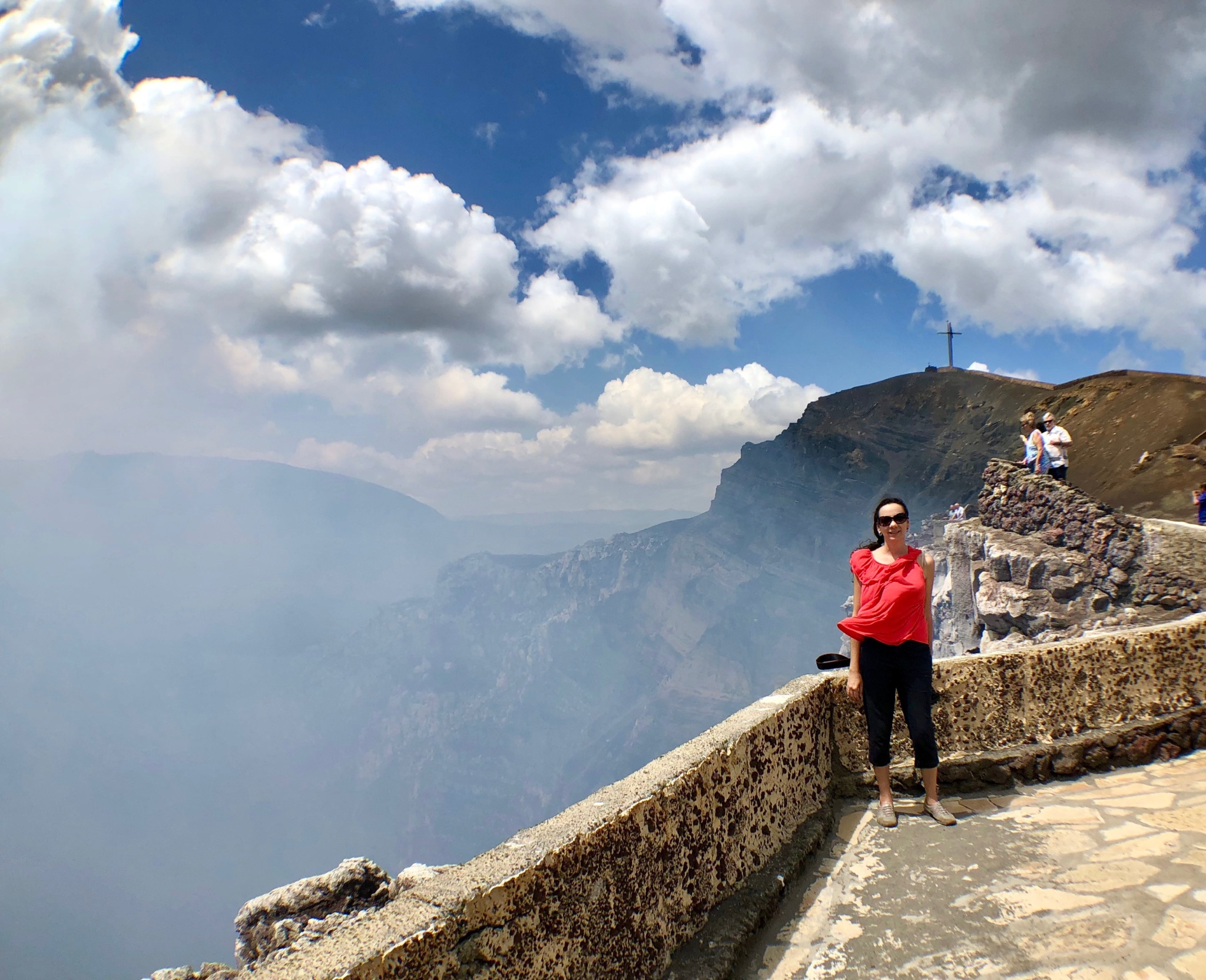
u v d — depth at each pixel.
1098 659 4.88
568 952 2.45
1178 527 15.68
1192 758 4.66
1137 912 3.11
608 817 2.78
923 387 154.25
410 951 1.97
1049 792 4.42
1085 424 53.88
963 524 22.75
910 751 4.64
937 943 3.07
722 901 3.30
